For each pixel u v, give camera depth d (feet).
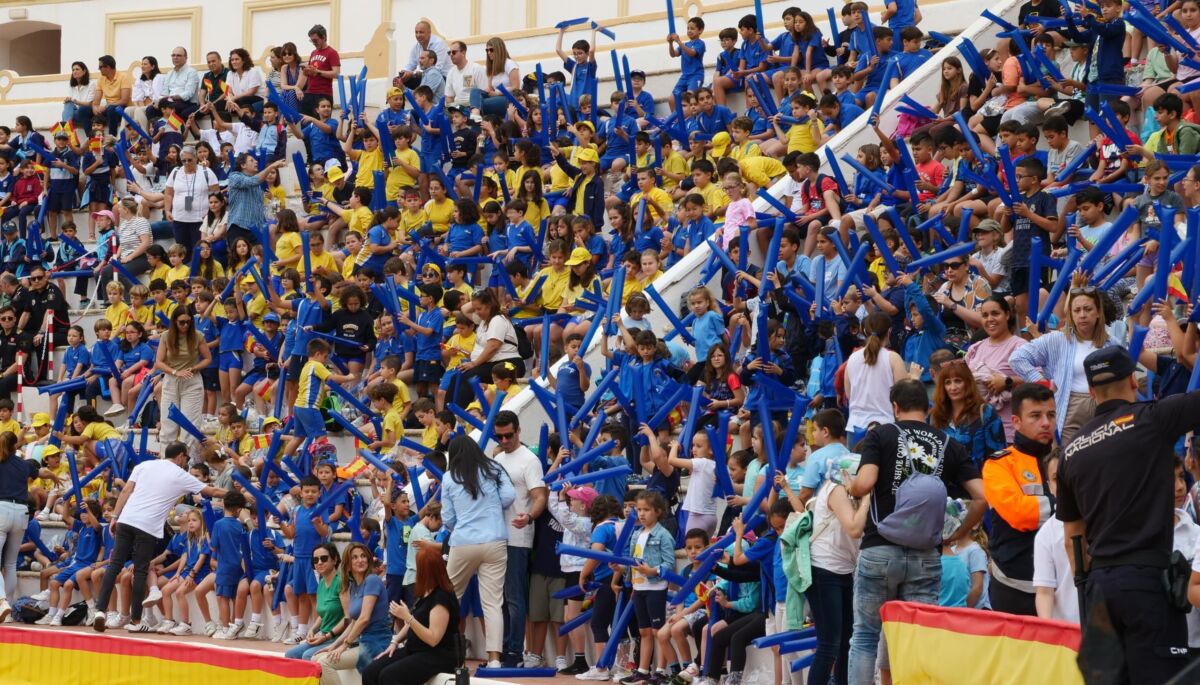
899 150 76.84
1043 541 40.52
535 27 136.67
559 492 62.08
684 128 100.17
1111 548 34.30
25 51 165.17
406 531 66.08
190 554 75.36
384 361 80.94
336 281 94.07
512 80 114.01
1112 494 34.27
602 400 73.00
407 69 119.96
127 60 153.69
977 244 68.13
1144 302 55.31
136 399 93.40
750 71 101.50
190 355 89.25
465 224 94.63
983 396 57.00
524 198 96.78
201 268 102.89
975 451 53.57
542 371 76.38
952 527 47.52
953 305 63.87
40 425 93.86
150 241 107.45
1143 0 83.51
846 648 48.21
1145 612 33.65
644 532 58.03
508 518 62.18
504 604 62.28
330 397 81.87
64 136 117.19
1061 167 74.64
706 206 87.66
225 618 73.46
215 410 93.30
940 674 40.45
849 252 75.82
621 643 59.88
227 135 118.52
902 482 44.01
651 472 66.44
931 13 98.78
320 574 61.21
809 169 81.00
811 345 68.85
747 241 78.89
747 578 54.29
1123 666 31.50
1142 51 83.30
